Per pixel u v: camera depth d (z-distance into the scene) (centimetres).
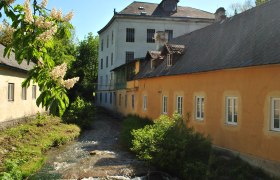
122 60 4338
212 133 1538
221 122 1463
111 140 2120
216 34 1928
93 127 2806
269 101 1159
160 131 1336
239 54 1411
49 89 393
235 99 1383
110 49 4666
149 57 2722
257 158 1214
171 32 4369
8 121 2020
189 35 2456
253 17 1656
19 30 390
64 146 1881
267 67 1169
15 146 1494
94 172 1269
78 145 1923
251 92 1257
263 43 1315
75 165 1398
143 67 2920
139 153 1368
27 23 390
